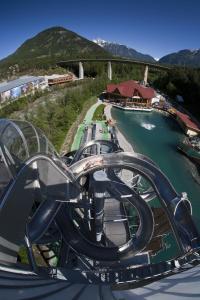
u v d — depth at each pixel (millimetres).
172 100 130500
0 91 101500
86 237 28031
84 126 81375
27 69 192250
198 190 55375
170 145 78375
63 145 64000
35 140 20750
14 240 17594
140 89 115438
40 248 28953
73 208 28766
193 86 124312
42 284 13250
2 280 12414
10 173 17312
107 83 135250
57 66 192000
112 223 30516
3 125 19531
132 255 25828
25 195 18172
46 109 85188
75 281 15688
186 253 20938
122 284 16188
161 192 27625
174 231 24906
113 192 28406
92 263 24625
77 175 27141
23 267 16484
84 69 182750
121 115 103750
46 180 20828
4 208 16625
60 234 26078
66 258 24922
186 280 13523
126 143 74750
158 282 14773
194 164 67000
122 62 175750
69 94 102062
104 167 28234
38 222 22391
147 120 100750
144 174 28531
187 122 90938
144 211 27562
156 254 32594
